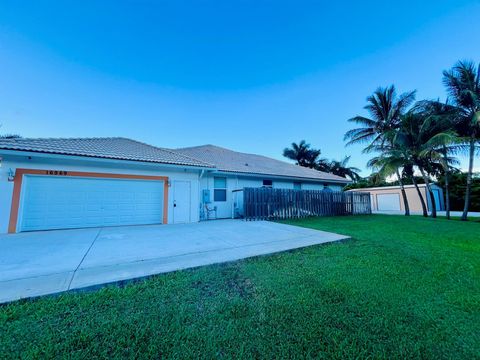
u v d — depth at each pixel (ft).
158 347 6.21
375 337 6.84
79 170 28.32
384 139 51.55
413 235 23.82
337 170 107.24
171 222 33.58
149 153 34.22
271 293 9.70
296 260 14.60
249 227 28.81
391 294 9.68
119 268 12.44
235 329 7.11
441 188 77.05
